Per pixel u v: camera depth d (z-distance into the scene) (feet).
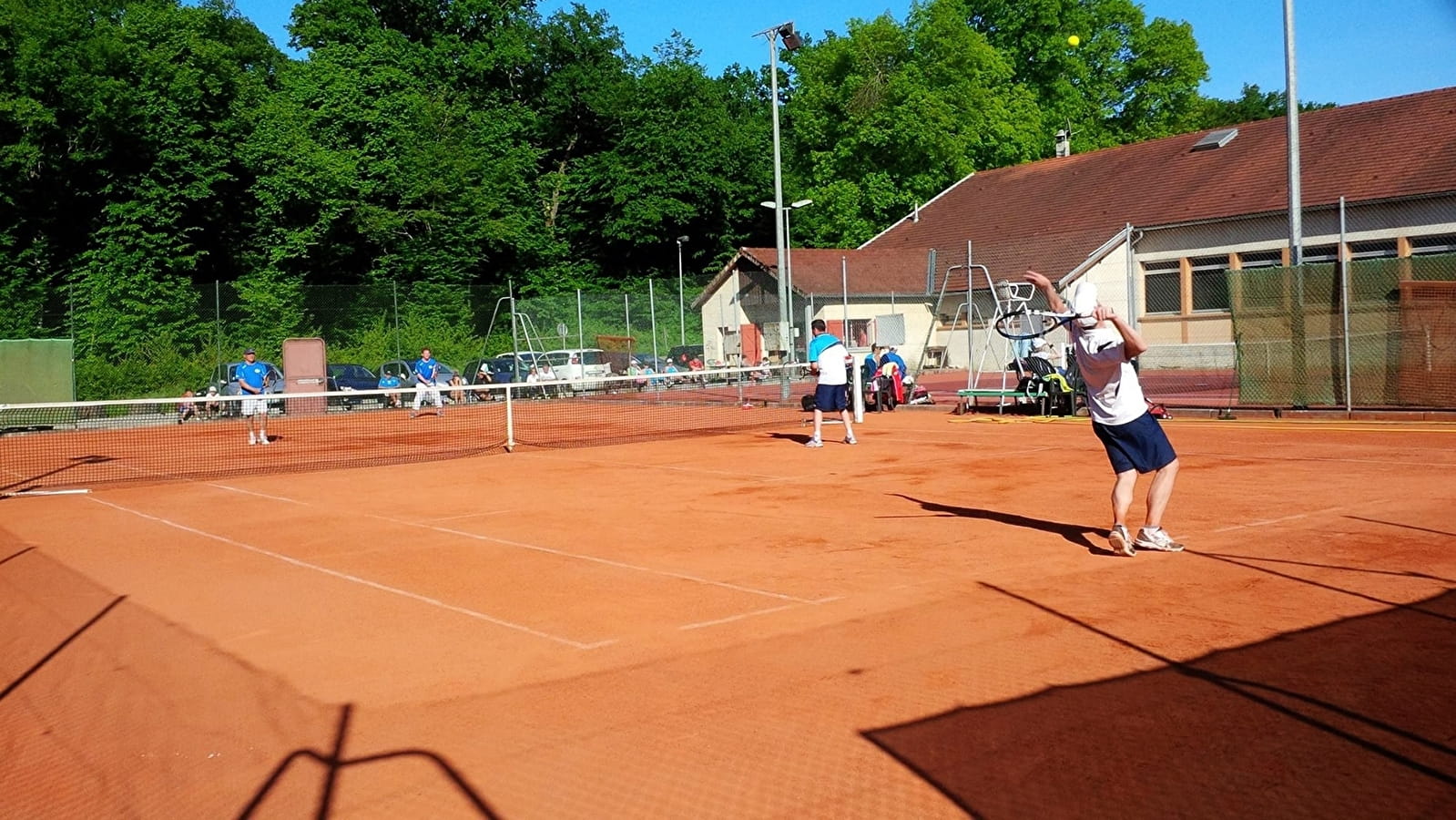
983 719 17.15
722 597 25.91
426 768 16.38
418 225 176.65
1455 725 16.02
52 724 19.27
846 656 20.76
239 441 83.56
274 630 24.82
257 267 154.71
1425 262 61.16
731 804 14.64
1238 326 68.85
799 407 93.45
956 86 170.91
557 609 25.52
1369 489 36.81
